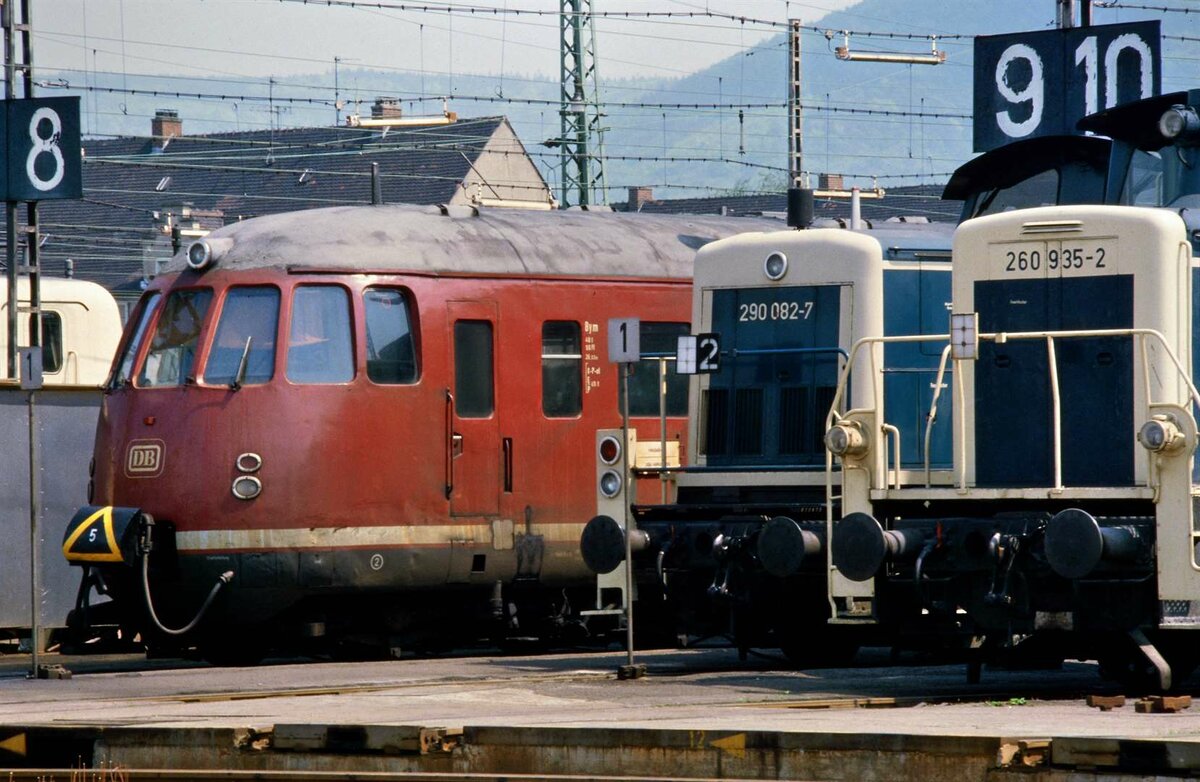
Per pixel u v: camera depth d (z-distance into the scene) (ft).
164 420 82.17
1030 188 70.74
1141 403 60.80
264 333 82.33
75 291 121.08
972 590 59.93
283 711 57.06
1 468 100.53
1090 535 55.26
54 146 117.39
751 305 77.25
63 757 52.11
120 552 80.74
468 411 85.61
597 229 92.68
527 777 45.37
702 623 72.49
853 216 79.36
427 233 86.63
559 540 87.97
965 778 42.98
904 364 74.33
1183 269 61.67
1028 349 63.52
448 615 87.76
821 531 66.85
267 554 80.74
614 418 89.76
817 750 44.70
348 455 82.07
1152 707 52.49
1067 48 114.62
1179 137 62.85
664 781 44.62
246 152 294.25
